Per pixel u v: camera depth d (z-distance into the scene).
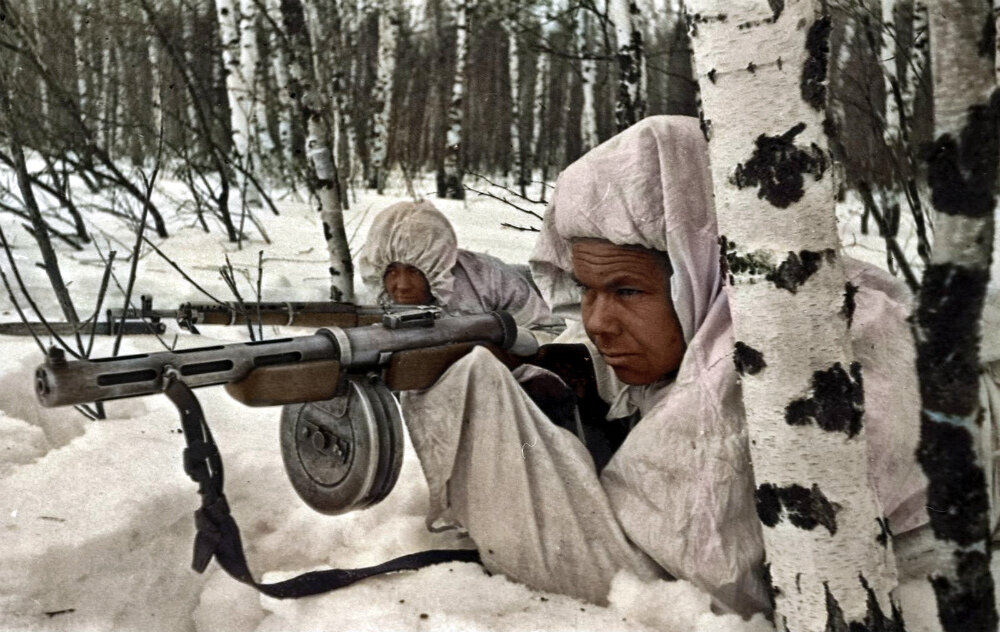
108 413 3.13
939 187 1.19
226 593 1.90
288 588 1.82
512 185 16.61
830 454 1.45
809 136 1.40
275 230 8.21
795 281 1.42
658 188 1.79
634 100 6.27
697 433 1.74
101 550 1.95
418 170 18.38
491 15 8.01
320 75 11.62
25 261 5.74
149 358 1.58
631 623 1.75
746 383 1.50
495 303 4.04
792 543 1.48
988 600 1.30
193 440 1.62
